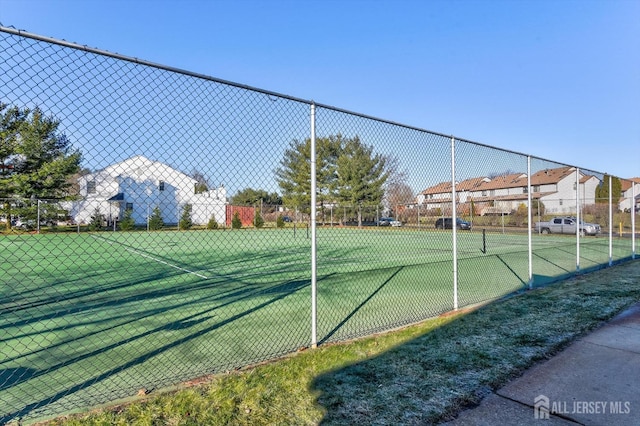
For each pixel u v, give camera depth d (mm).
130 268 9367
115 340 3699
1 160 5629
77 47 2471
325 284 6863
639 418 2219
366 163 5977
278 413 2311
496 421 2203
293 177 5738
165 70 2879
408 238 15430
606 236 18031
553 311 4660
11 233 12109
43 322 4352
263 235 15195
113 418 2246
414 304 5246
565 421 2193
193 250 13742
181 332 3953
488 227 20500
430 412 2311
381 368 2986
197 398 2498
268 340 3705
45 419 2242
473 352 3322
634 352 3301
